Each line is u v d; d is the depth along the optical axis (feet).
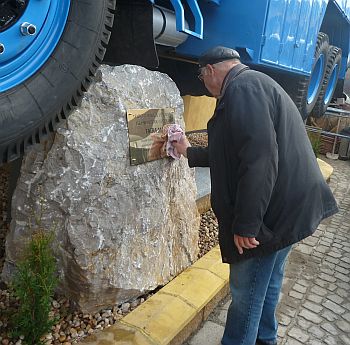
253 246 7.57
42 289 7.89
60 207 8.66
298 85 20.44
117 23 10.94
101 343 8.54
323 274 14.55
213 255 12.60
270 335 9.78
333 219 19.97
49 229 8.82
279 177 7.68
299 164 7.77
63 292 9.41
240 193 7.29
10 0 7.30
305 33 17.29
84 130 8.69
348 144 33.65
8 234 9.30
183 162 11.62
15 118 7.42
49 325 8.18
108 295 9.59
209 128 8.06
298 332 11.05
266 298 9.31
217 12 13.52
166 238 11.10
